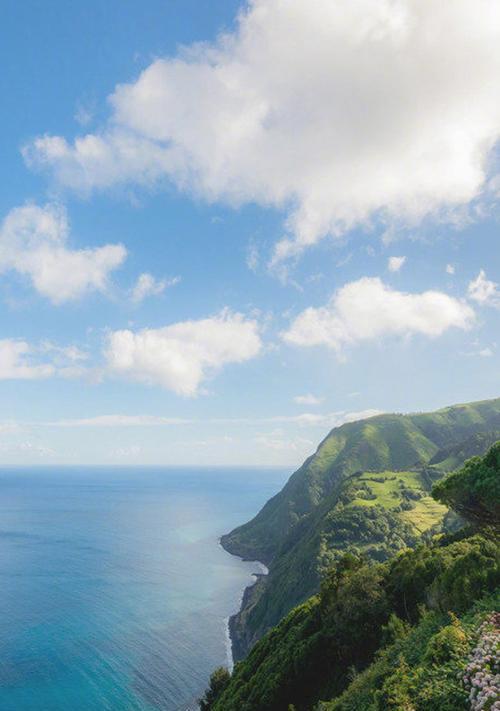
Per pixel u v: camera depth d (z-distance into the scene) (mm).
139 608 145000
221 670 78500
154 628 129500
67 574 179750
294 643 53469
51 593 155375
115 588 163875
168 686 98375
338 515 167875
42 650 112000
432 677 21922
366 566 55250
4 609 138625
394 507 182000
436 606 36594
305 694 45812
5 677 98938
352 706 27984
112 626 128875
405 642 31859
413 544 147375
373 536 154625
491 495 32938
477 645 21797
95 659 108500
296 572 145625
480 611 27750
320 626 53375
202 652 116312
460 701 18766
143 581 175750
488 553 37969
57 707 88562
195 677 102938
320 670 46656
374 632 43719
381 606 44562
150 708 89688
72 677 100000
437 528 153000
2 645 113688
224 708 56188
